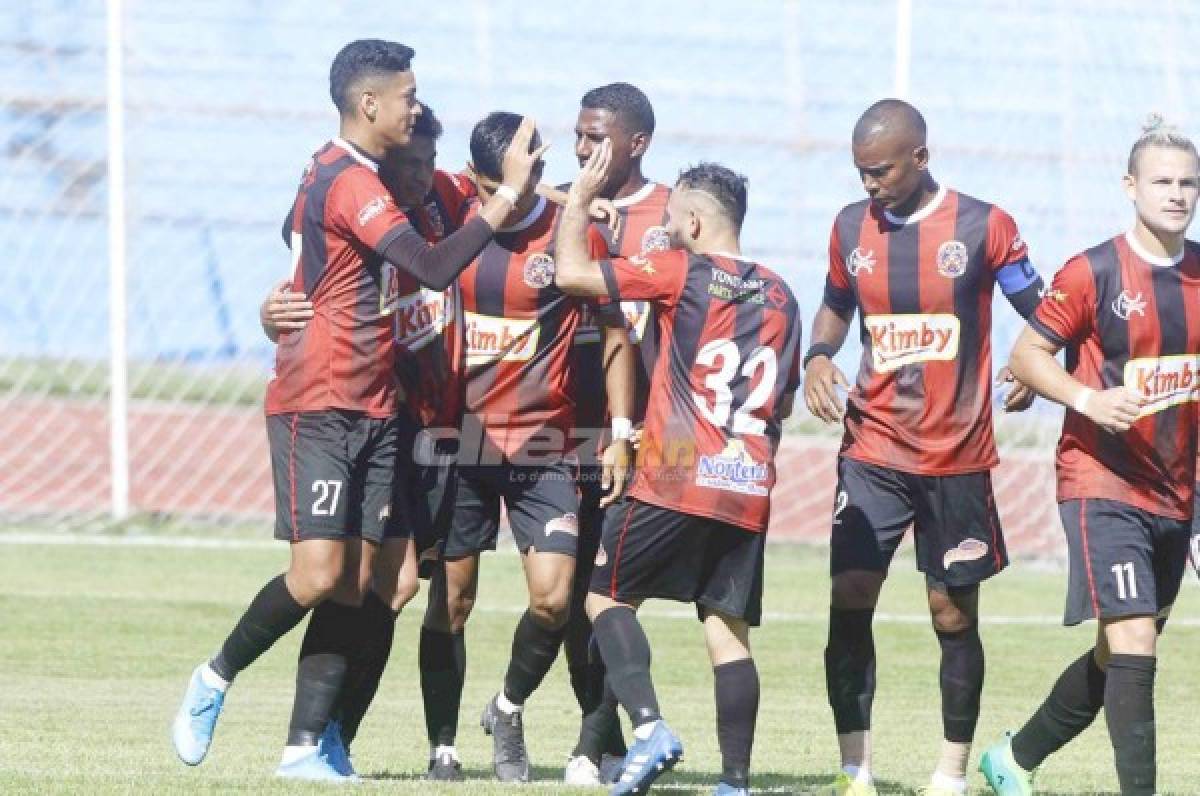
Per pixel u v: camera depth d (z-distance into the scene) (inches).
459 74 2551.7
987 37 2309.3
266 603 866.8
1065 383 796.0
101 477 2297.0
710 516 805.9
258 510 2236.7
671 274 816.3
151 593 1688.0
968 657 904.9
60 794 767.7
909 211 895.1
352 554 882.8
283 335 872.3
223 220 2452.0
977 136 2272.4
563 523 943.7
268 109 2461.9
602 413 984.9
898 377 896.9
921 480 894.4
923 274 887.1
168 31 2482.8
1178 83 2171.5
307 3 2534.5
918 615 1702.8
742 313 818.8
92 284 2466.8
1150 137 801.6
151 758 949.8
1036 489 2111.2
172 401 2433.6
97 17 2501.2
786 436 2352.4
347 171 858.1
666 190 991.6
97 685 1248.2
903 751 1082.7
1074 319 811.4
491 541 964.6
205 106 2452.0
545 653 946.7
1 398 2433.6
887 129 870.4
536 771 998.4
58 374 2456.9
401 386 950.4
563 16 2637.8
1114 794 931.3
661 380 823.1
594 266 816.9
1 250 2458.2
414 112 879.1
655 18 2635.3
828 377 919.7
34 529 2100.1
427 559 972.6
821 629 1604.3
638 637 808.3
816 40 2600.9
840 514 907.4
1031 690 1339.8
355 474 881.5
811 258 2373.3
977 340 892.6
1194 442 818.8
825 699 1280.8
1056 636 1599.4
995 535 903.1
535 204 954.7
